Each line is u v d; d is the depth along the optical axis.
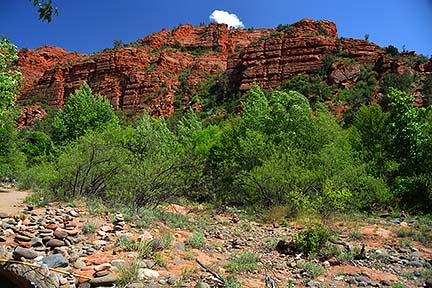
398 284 5.39
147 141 11.84
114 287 4.29
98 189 10.94
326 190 10.30
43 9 3.63
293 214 11.31
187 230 8.26
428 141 16.27
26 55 146.38
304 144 19.75
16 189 17.28
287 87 69.25
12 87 10.98
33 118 96.94
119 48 114.31
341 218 10.93
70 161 10.64
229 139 22.45
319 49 77.00
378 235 9.01
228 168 16.42
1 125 11.78
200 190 14.09
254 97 24.53
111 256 5.43
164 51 116.00
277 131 21.33
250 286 5.02
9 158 22.95
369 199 14.19
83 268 4.77
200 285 4.52
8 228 6.41
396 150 17.45
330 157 14.16
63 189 10.84
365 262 6.70
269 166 13.72
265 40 84.19
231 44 139.12
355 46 72.62
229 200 14.52
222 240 7.97
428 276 5.96
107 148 11.05
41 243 5.52
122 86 105.88
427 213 14.02
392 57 65.00
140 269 4.86
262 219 11.32
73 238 6.07
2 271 4.45
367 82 60.16
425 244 8.23
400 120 17.19
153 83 100.75
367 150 19.66
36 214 7.88
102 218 7.79
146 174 10.11
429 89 49.50
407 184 14.95
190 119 34.09
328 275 5.94
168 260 5.63
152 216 8.45
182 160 11.41
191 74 104.00
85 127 33.69
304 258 6.87
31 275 4.25
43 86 118.19
